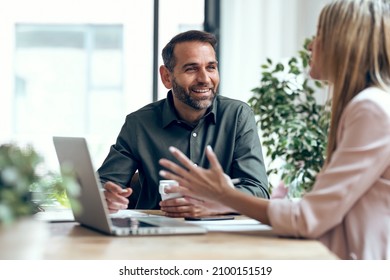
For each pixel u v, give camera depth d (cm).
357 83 218
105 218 204
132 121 356
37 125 651
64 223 245
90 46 650
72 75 666
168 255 170
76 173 214
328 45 220
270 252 175
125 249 179
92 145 572
